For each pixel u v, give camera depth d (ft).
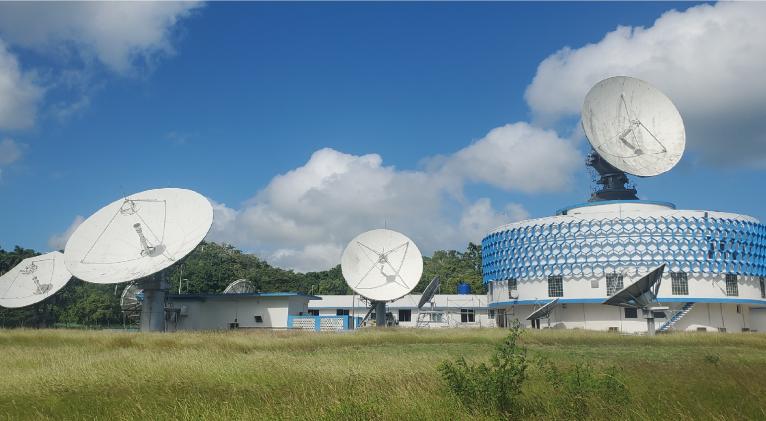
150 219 187.83
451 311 305.12
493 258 274.16
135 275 172.55
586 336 150.10
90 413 50.72
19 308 246.27
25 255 332.19
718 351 119.44
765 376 65.10
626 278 231.50
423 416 43.86
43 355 94.84
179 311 234.99
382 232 235.40
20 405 54.49
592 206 250.98
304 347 120.16
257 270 447.42
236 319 234.99
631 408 45.14
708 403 48.42
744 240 234.99
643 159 232.53
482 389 46.47
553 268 244.22
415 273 225.56
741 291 231.91
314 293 437.58
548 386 52.16
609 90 240.12
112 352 97.86
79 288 362.74
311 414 45.14
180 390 59.52
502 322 281.54
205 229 177.58
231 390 59.62
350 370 69.31
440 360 80.28
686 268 227.40
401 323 303.89
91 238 183.73
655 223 232.12
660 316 229.04
